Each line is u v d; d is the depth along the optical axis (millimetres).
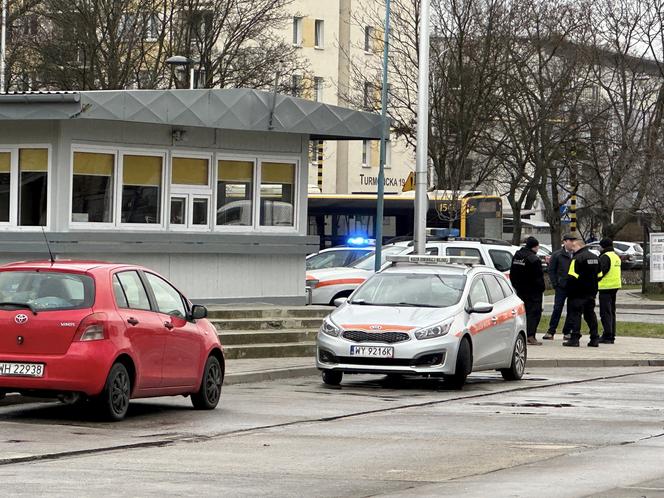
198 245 27547
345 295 35281
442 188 49719
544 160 58531
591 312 30969
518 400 19812
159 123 26094
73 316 15727
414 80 53219
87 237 25594
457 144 50031
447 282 22281
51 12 54531
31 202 25750
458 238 36344
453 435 15250
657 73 72125
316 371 23953
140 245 26500
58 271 16094
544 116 56781
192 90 26484
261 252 28750
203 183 28031
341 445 14242
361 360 20844
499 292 23422
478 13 50750
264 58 59906
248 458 13141
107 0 54000
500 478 11852
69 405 18078
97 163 26141
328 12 92125
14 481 11367
